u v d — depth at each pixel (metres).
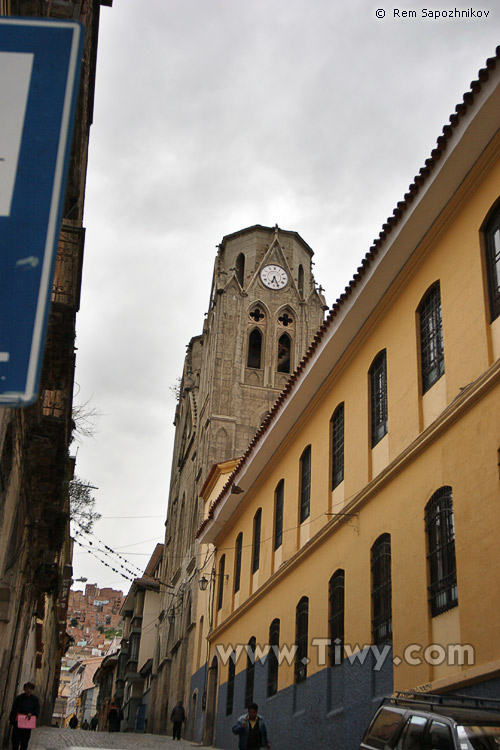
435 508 13.12
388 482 15.02
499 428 11.36
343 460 18.16
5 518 13.21
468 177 13.14
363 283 16.14
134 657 57.53
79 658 148.25
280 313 51.88
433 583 12.77
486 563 11.08
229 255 54.81
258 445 23.64
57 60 4.03
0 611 15.88
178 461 56.47
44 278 3.65
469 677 10.84
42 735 27.44
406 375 15.05
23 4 10.80
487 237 12.83
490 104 11.45
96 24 15.20
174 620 44.12
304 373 19.64
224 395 47.16
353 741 14.56
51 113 3.94
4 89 3.96
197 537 32.25
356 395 17.66
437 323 14.30
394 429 15.28
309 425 20.95
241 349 49.28
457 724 7.56
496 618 10.60
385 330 16.42
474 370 12.45
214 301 52.66
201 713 30.08
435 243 14.48
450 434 12.80
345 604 16.23
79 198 15.09
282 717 19.08
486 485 11.46
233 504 27.73
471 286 12.92
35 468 16.38
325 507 18.64
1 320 3.56
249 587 25.05
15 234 3.72
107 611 195.25
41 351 3.53
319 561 18.34
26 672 28.14
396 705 9.17
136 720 54.78
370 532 15.55
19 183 3.81
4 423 10.59
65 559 43.94
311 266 56.69
